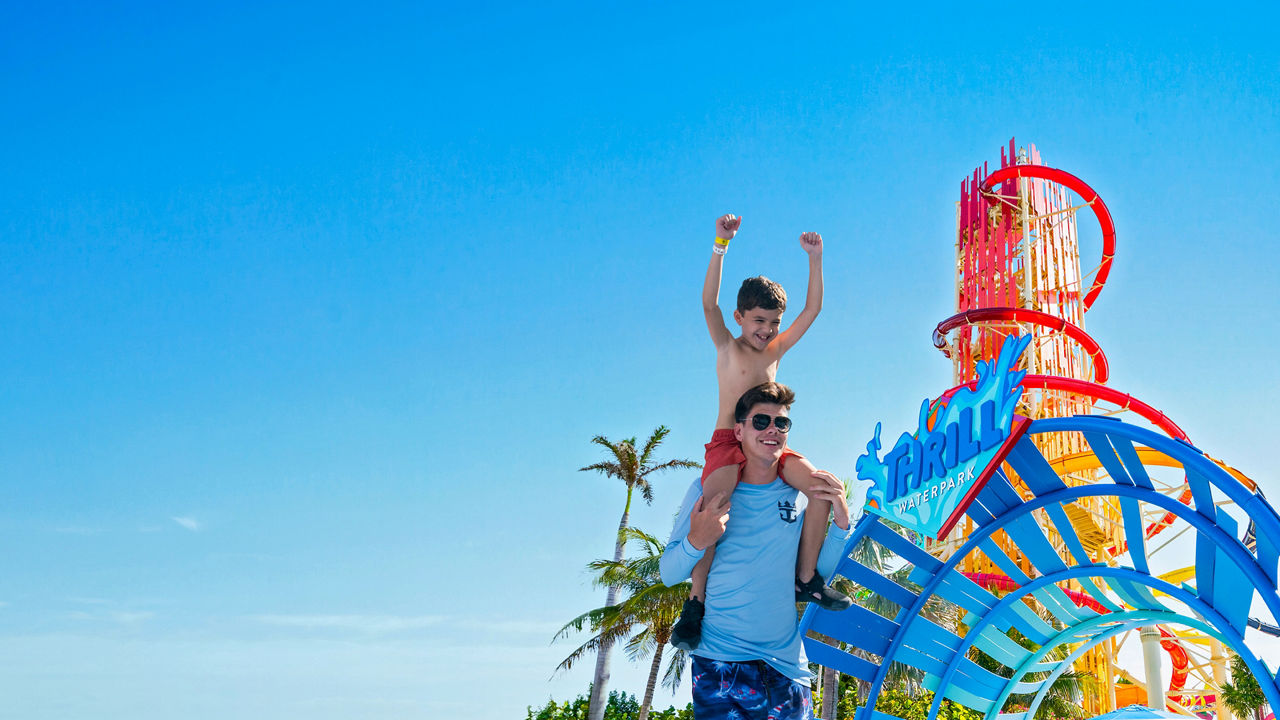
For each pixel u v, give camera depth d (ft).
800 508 17.65
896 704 100.17
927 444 36.78
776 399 17.42
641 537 97.09
